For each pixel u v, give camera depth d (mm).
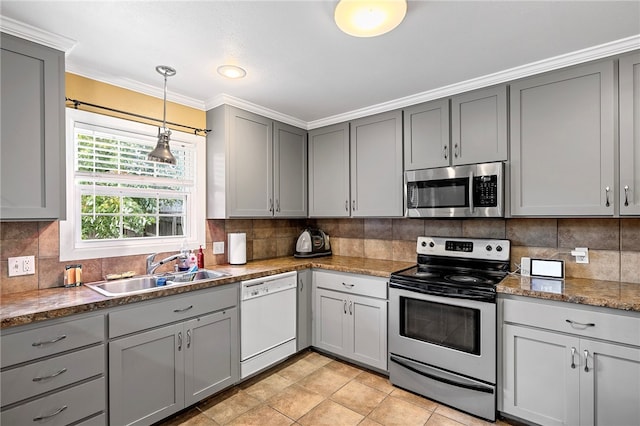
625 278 2094
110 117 2279
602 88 1884
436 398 2225
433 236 2873
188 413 2129
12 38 1610
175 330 2023
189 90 2541
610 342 1670
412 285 2318
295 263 3002
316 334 2990
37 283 1968
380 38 1773
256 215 2904
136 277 2322
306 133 3432
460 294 2098
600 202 1892
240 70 2172
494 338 1995
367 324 2623
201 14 1554
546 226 2367
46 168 1719
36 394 1510
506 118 2215
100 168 2258
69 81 2096
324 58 2010
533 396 1893
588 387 1726
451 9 1516
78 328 1635
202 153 2812
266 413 2131
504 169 2221
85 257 2162
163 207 2631
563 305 1796
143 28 1675
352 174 3055
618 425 1655
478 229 2662
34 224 1965
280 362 2809
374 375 2623
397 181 2746
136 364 1848
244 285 2430
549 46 1867
